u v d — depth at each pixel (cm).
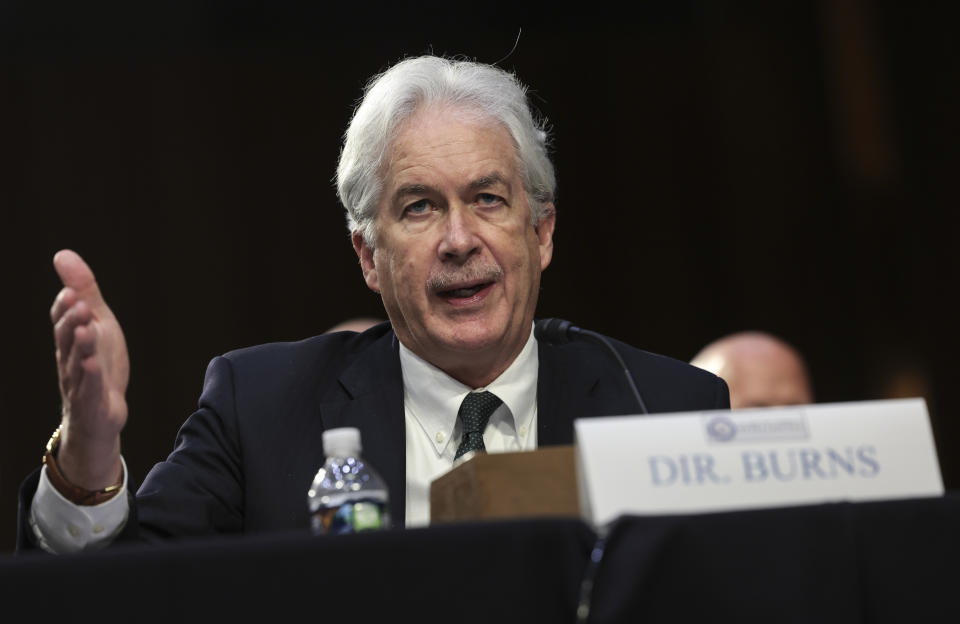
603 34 1680
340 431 334
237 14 1574
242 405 470
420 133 467
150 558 262
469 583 266
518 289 469
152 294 1584
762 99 1664
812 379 1650
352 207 496
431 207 467
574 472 331
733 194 1678
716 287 1678
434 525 270
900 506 280
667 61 1689
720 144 1683
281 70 1625
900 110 1614
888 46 1614
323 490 358
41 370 1548
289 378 483
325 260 1622
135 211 1589
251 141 1617
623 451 288
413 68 484
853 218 1652
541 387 486
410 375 479
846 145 1647
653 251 1684
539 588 267
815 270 1661
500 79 486
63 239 1570
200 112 1608
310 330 1611
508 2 1633
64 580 259
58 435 352
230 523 455
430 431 473
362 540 266
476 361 469
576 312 1684
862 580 275
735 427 297
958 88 1569
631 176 1684
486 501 326
